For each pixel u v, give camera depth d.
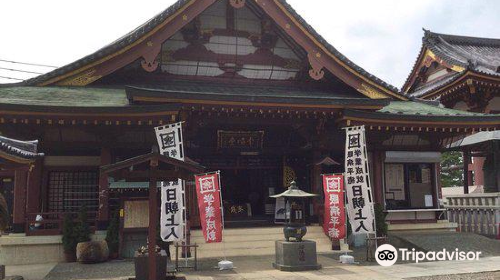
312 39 18.20
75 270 12.73
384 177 19.91
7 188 17.83
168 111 14.59
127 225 14.83
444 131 19.23
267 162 21.05
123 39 17.17
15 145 11.55
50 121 14.25
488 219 19.38
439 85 27.48
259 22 19.42
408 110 19.14
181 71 18.98
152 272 9.26
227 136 19.09
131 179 9.59
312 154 18.73
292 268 11.98
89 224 15.91
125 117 14.53
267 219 20.20
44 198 16.02
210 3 17.12
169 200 12.70
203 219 12.41
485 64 27.03
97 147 15.97
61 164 16.27
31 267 13.68
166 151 13.88
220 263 12.48
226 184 21.31
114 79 18.53
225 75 19.45
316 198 17.89
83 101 15.01
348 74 19.12
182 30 18.59
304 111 16.69
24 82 16.95
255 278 10.99
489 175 23.81
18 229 15.02
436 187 20.20
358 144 14.59
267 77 19.98
